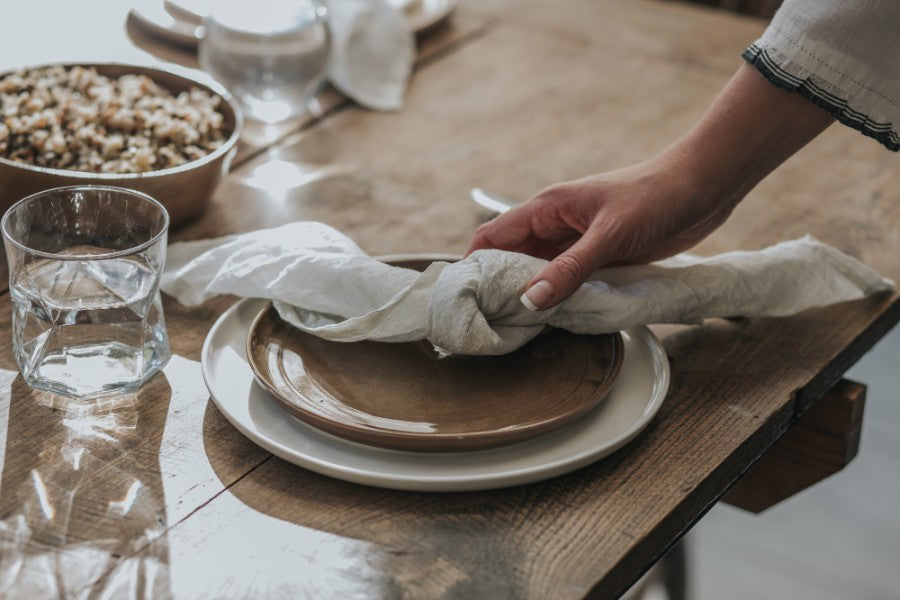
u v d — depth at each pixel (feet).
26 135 3.07
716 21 5.08
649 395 2.51
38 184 2.90
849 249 3.32
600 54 4.66
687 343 2.78
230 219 3.26
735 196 2.89
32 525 2.05
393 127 3.94
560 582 1.97
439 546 2.04
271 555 2.01
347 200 3.42
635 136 3.97
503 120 4.04
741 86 2.66
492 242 2.81
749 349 2.77
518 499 2.17
